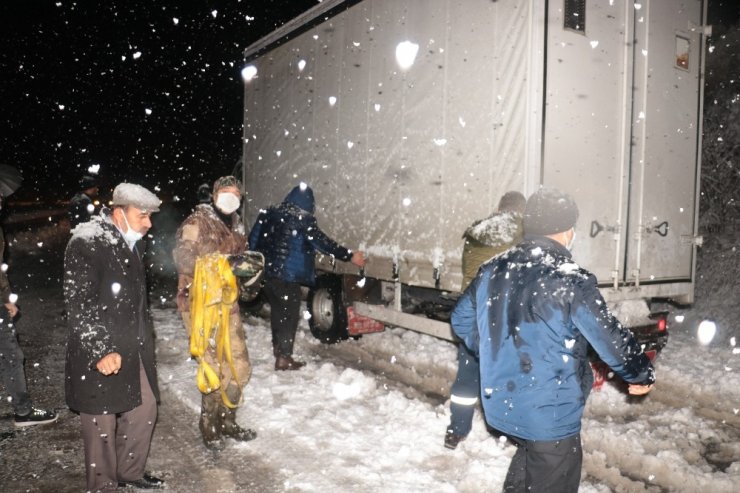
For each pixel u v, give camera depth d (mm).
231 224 4000
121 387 2975
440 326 5355
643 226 4918
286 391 4945
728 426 4344
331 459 3666
